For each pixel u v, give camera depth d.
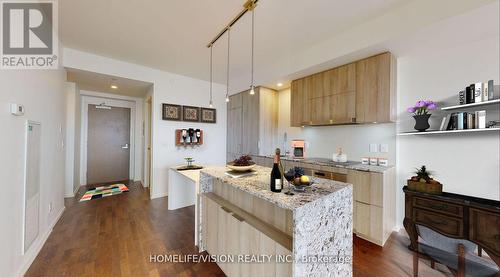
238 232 1.57
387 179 2.33
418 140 2.45
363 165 2.65
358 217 2.41
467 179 2.12
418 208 1.86
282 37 2.64
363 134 2.92
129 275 1.72
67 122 3.93
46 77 2.32
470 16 1.69
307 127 3.70
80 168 4.86
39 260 1.90
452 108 2.13
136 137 5.55
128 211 3.21
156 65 3.71
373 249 2.15
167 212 3.19
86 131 4.96
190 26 2.41
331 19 2.24
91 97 5.00
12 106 1.55
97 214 3.06
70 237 2.35
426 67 2.40
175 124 4.20
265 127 4.06
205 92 4.65
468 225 1.61
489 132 2.00
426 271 1.79
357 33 2.37
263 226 1.43
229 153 4.87
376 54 2.46
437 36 2.01
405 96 2.55
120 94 5.12
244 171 1.97
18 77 1.68
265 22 2.30
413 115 2.37
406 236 2.44
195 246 2.20
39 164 2.09
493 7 1.57
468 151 2.11
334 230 1.32
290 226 1.31
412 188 1.94
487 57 2.03
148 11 2.12
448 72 2.26
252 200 1.63
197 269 1.82
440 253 1.69
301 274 1.09
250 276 1.44
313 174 2.91
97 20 2.29
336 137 3.25
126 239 2.33
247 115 4.29
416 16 1.91
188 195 3.49
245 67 3.79
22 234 1.70
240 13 2.15
